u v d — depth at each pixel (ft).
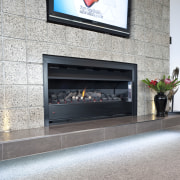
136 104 10.40
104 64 9.00
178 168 5.21
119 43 9.42
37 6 6.98
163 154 6.34
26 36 6.75
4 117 6.34
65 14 7.77
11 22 6.43
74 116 8.39
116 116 9.95
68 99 8.73
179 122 10.32
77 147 7.07
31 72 6.88
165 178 4.60
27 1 6.75
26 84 6.78
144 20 10.51
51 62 7.45
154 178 4.60
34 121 7.00
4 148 5.24
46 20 7.25
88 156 6.13
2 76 6.30
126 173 4.88
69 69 8.45
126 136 8.41
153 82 9.91
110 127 7.54
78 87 9.68
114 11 9.36
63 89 9.27
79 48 8.05
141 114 10.62
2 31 6.27
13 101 6.51
